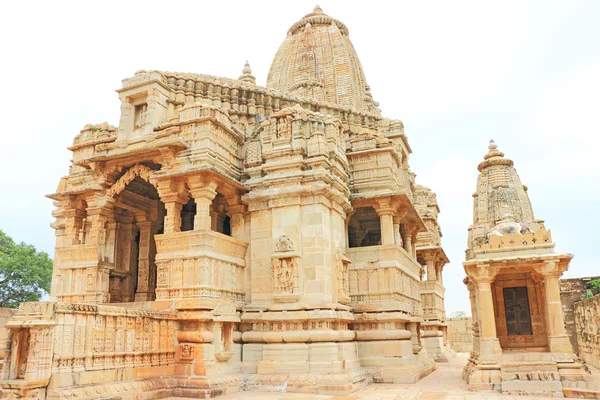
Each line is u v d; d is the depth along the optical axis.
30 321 10.55
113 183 18.80
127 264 20.61
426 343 30.98
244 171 19.19
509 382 14.90
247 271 18.12
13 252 43.16
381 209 20.69
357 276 20.03
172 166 17.22
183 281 15.85
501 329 18.22
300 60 31.78
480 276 16.50
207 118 17.28
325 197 17.94
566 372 14.86
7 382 10.23
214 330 15.48
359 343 19.00
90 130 20.23
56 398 10.56
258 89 22.09
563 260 15.90
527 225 20.42
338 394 14.98
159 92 19.14
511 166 22.81
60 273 18.33
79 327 11.73
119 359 12.88
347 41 34.16
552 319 15.72
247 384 16.05
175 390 14.33
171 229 16.78
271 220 18.09
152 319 14.27
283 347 16.39
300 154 18.33
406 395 14.77
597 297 22.61
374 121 25.47
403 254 21.03
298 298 16.83
